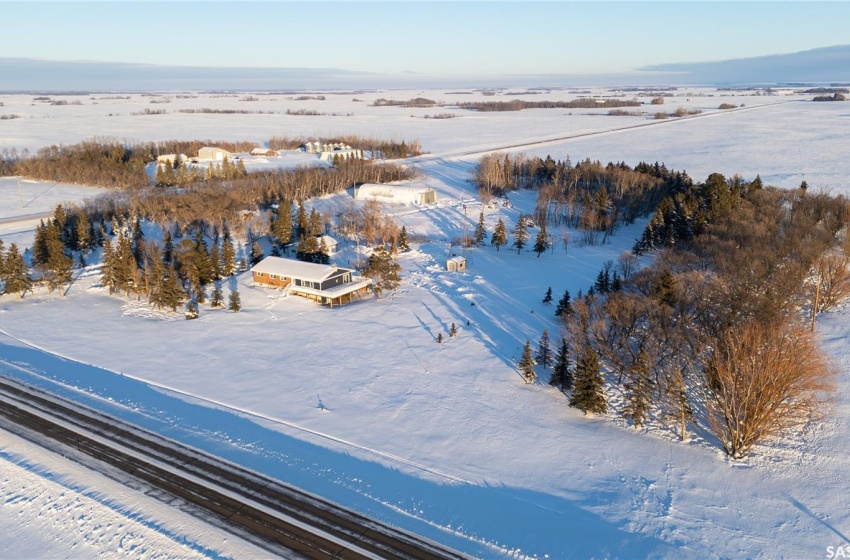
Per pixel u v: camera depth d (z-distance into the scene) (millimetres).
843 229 100375
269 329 73500
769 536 39219
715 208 102250
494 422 52781
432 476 44719
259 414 53250
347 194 148875
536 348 67188
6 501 41031
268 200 132875
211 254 92000
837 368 59875
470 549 37219
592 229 113750
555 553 37188
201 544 36938
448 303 81438
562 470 46094
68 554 36500
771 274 70062
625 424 53750
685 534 39250
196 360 64500
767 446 50094
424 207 136000
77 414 52156
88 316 77562
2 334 70500
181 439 48625
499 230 106562
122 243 87125
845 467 46625
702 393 57094
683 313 63406
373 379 60500
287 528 38469
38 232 92938
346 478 44000
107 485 42438
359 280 86875
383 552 36531
